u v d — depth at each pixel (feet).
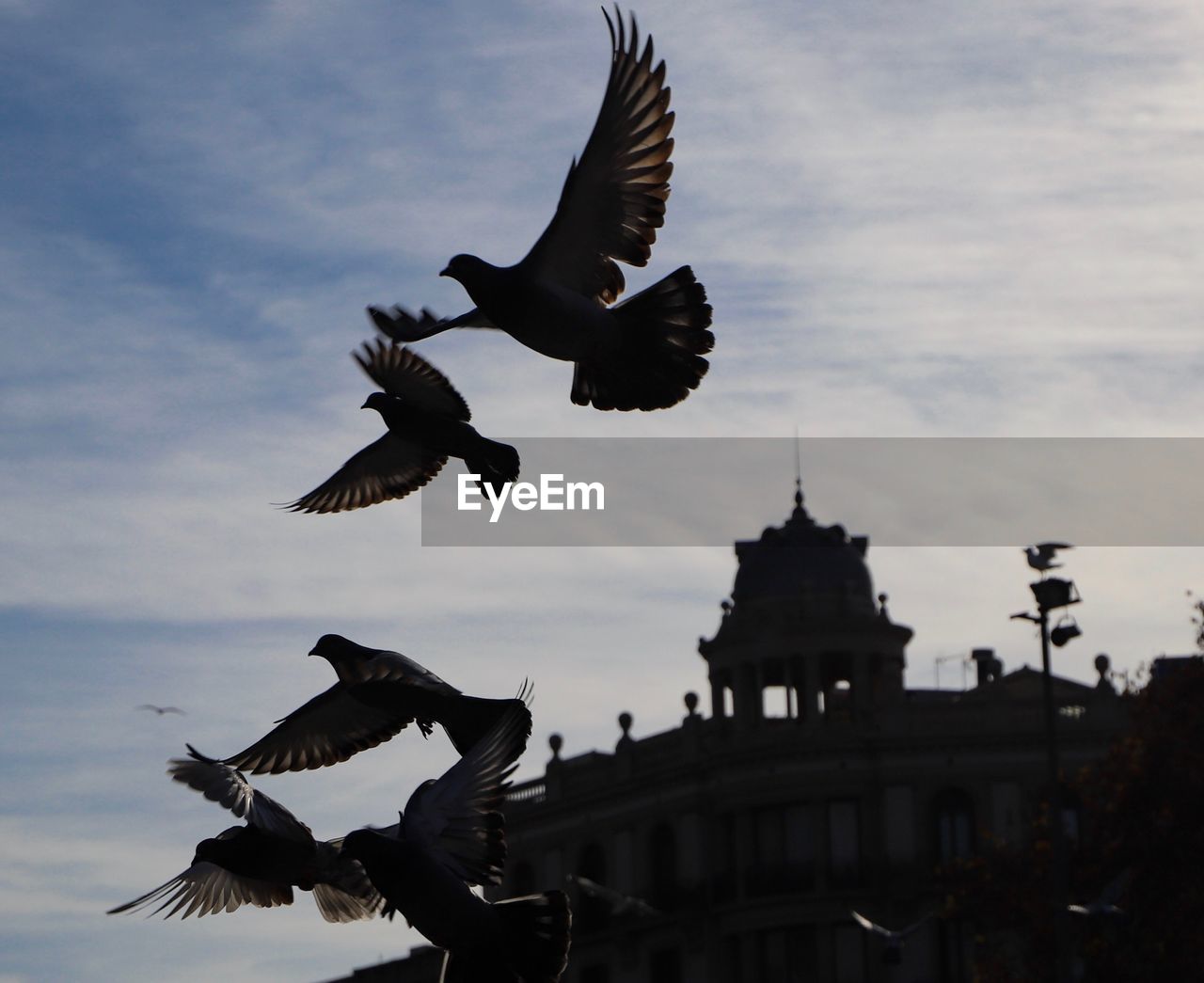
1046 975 178.60
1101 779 181.78
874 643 229.86
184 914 33.50
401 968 258.57
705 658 238.27
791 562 234.38
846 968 220.64
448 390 38.58
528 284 36.60
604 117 36.88
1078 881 176.76
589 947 242.78
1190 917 174.19
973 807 221.46
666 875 235.81
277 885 33.73
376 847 30.71
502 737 31.89
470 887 30.83
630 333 36.81
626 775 240.73
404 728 34.09
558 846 248.93
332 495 39.63
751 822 228.63
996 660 256.32
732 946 228.84
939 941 219.41
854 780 222.69
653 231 37.14
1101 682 222.48
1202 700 180.04
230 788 33.35
